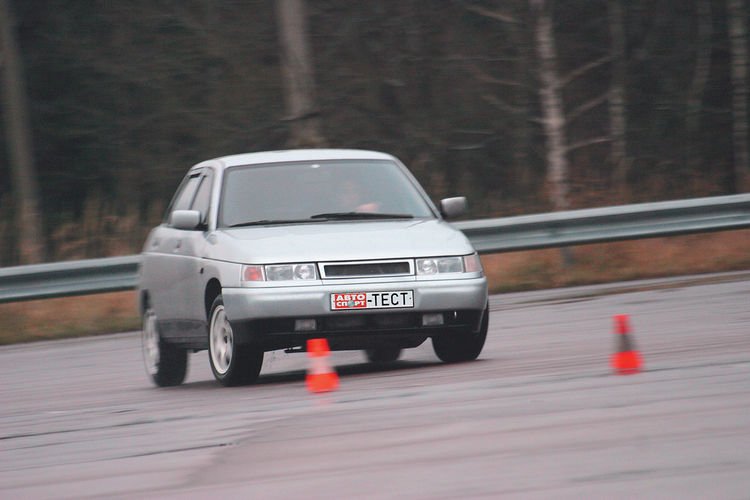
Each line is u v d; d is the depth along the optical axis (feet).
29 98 312.91
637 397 72.59
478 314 98.43
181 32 288.10
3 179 335.47
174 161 295.48
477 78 284.41
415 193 108.68
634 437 60.44
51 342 164.14
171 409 85.61
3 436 78.89
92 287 166.30
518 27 273.13
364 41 289.12
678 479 51.24
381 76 287.89
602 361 93.20
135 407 89.51
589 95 318.65
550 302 156.66
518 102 282.97
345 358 126.62
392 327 95.96
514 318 140.67
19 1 304.30
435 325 96.84
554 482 51.96
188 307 105.40
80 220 220.84
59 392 107.24
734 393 71.56
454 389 82.17
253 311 94.17
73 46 300.61
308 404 80.48
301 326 94.43
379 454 60.49
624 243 194.59
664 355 93.97
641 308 137.90
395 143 286.87
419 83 289.12
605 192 231.71
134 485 57.57
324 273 95.25
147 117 291.38
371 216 104.78
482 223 178.09
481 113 292.81
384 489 52.75
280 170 107.86
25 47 308.60
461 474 54.65
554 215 179.52
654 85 313.73
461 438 63.05
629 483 51.06
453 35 288.71
